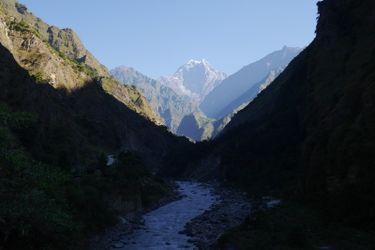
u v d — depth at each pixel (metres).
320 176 43.06
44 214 20.77
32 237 21.17
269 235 31.75
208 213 50.12
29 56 119.69
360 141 36.47
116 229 38.41
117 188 48.22
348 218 32.84
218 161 114.56
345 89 51.56
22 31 127.19
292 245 27.98
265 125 104.81
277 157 82.50
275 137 92.25
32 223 20.67
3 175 21.17
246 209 50.75
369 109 38.41
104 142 113.62
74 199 34.03
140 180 64.38
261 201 55.91
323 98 65.25
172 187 84.44
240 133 123.44
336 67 69.50
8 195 20.33
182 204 60.66
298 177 60.12
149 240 35.84
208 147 136.88
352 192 34.25
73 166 60.84
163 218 48.03
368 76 44.78
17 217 19.92
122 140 136.50
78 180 43.69
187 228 40.97
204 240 35.69
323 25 84.69
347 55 66.94
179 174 139.12
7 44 115.06
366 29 68.06
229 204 57.88
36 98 75.62
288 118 95.88
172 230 40.69
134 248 32.88
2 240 20.41
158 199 61.19
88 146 88.31
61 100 114.12
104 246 32.31
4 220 19.33
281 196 56.88
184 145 164.00
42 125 63.03
